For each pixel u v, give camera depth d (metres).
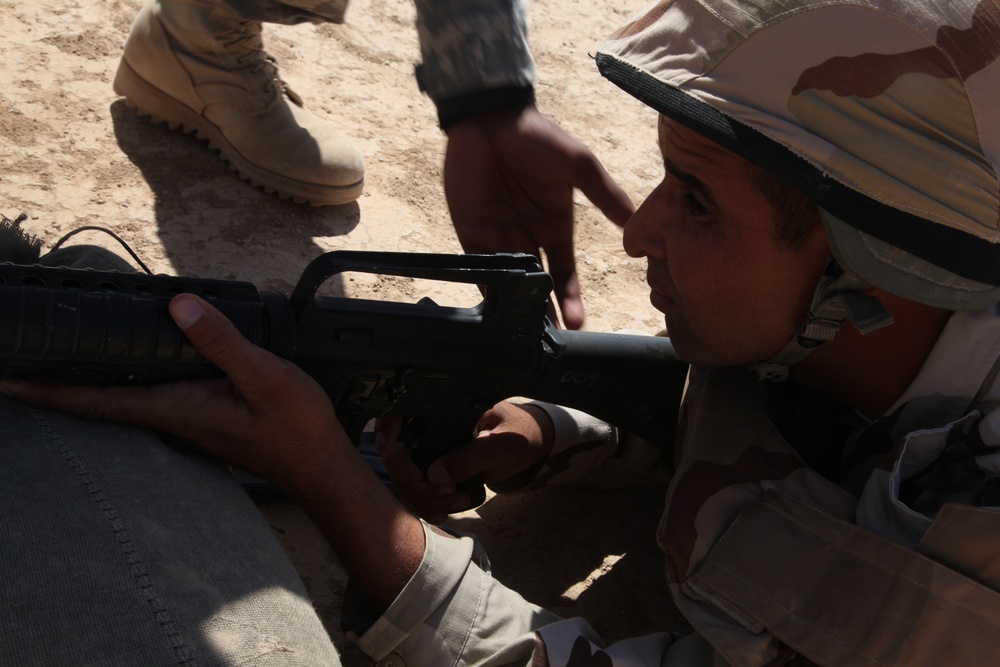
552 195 1.67
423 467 1.43
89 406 0.92
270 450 1.02
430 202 2.59
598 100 3.30
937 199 0.99
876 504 1.16
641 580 1.70
